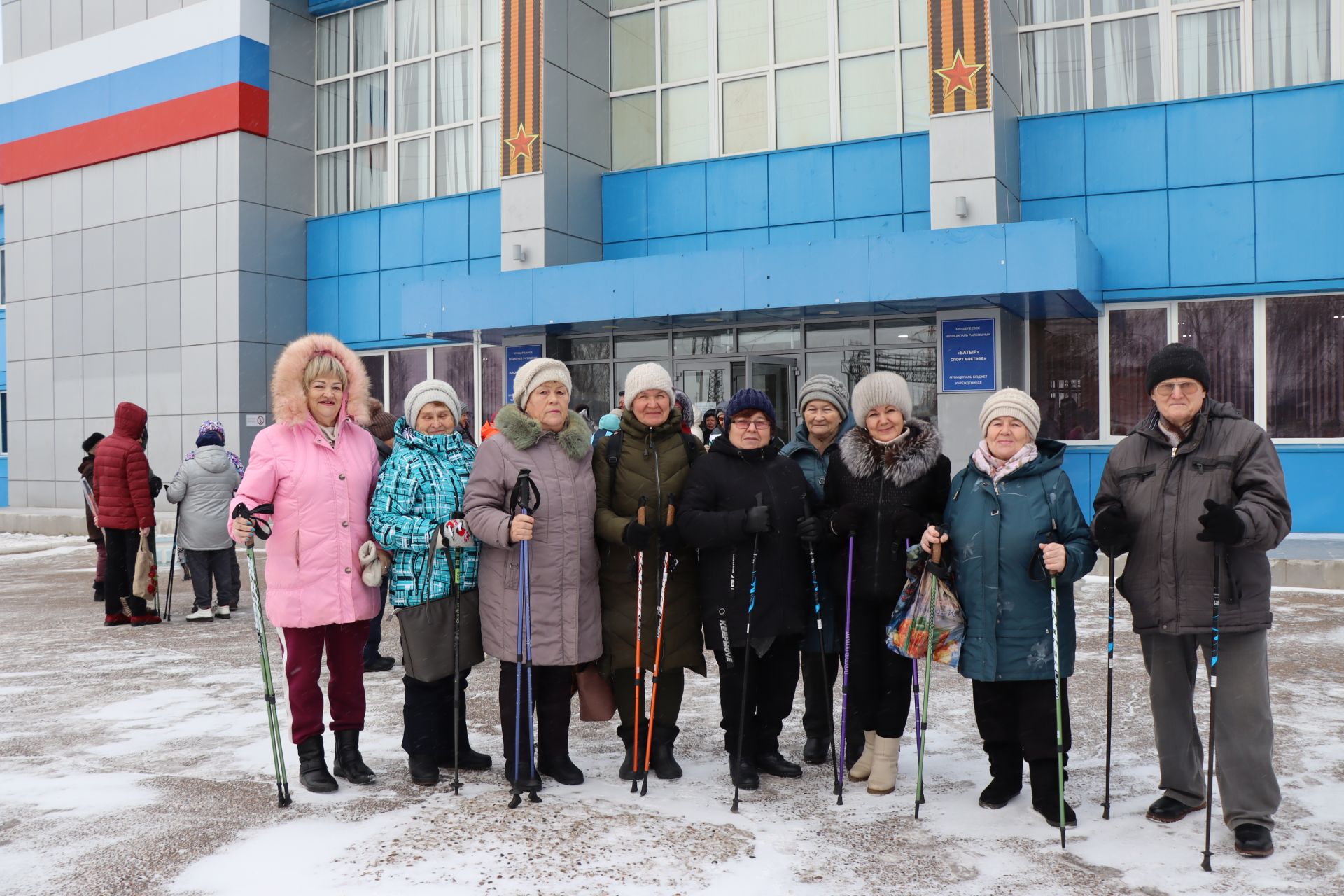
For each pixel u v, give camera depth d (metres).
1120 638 7.25
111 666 6.94
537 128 14.94
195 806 4.02
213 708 5.72
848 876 3.28
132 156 19.53
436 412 4.50
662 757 4.41
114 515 8.59
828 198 14.49
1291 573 9.38
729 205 15.18
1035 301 12.20
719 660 4.24
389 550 4.28
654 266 13.35
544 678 4.36
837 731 5.16
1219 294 12.49
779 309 12.89
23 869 3.40
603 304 13.78
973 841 3.59
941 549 3.90
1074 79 13.43
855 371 13.79
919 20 14.20
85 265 20.20
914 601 3.99
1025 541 3.78
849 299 12.12
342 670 4.36
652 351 15.26
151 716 5.55
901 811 3.92
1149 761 4.51
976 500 3.89
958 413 12.67
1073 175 13.15
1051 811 3.74
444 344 18.03
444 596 4.28
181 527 8.88
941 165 12.27
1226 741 3.49
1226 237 12.45
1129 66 13.18
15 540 17.20
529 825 3.75
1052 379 13.38
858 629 4.20
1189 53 12.92
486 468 4.26
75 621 8.98
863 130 14.56
